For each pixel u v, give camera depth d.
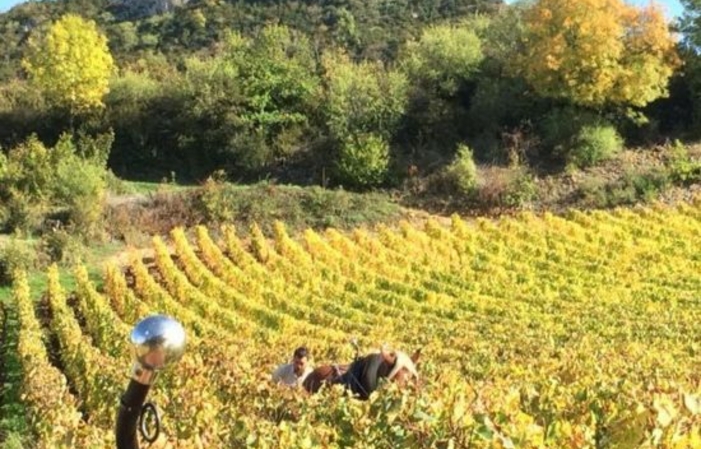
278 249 30.06
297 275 26.94
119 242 32.00
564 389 9.21
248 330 20.53
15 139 45.09
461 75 42.72
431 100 41.12
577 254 29.88
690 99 39.44
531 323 21.72
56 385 12.41
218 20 74.38
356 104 40.41
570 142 36.88
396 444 5.39
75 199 32.81
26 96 46.78
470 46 43.56
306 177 38.97
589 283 26.81
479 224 31.97
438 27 49.31
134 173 41.75
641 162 36.38
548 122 38.16
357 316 22.52
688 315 22.44
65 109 45.53
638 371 13.07
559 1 36.28
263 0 76.75
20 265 27.73
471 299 24.72
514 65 39.00
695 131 38.28
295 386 9.12
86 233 31.30
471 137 39.81
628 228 31.78
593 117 37.59
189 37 72.62
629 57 36.72
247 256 28.36
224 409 8.91
